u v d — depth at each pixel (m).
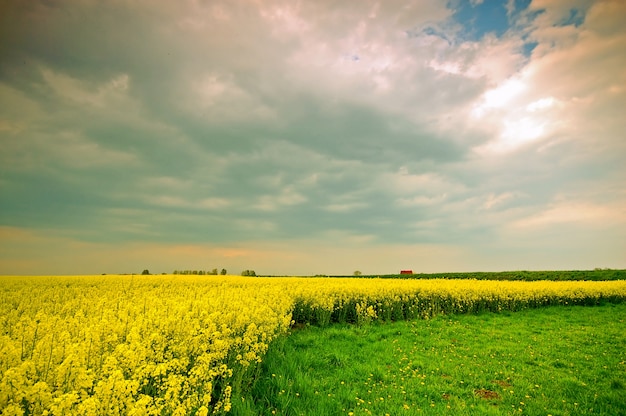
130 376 5.54
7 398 4.02
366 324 16.78
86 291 18.98
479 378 9.88
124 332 7.69
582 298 26.41
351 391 8.43
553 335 15.23
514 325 17.52
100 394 4.29
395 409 7.59
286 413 7.09
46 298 16.20
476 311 22.02
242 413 6.41
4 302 14.52
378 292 19.38
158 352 6.61
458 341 13.99
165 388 5.37
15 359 5.05
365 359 11.20
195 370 5.96
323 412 7.11
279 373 8.79
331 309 16.58
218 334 7.61
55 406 3.76
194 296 15.97
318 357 10.84
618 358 11.91
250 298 13.92
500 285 26.66
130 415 4.18
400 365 10.75
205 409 4.79
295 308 17.08
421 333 15.25
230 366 8.00
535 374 10.19
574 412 7.89
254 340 8.96
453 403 8.19
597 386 9.41
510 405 8.20
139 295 17.23
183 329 7.97
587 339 14.45
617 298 27.31
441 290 21.81
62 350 5.40
